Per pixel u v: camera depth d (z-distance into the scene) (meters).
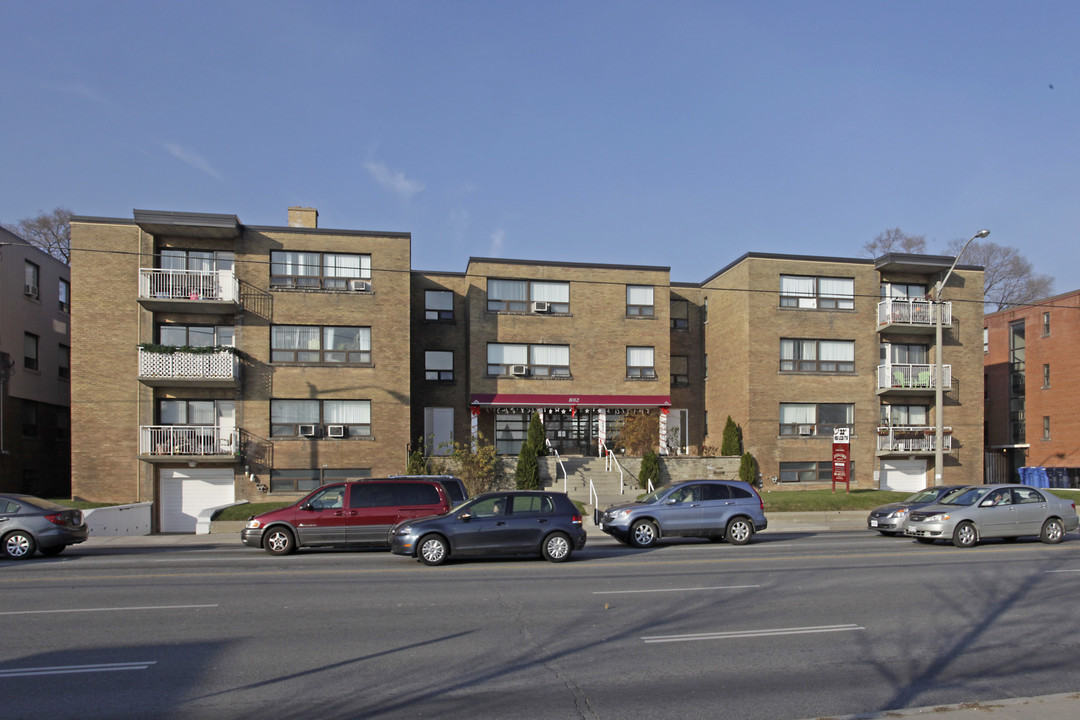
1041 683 7.30
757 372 33.06
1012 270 54.09
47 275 33.09
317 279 29.08
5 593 11.96
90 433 27.22
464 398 33.84
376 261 29.53
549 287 33.34
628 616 10.11
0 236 29.25
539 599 11.30
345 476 28.69
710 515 18.94
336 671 7.59
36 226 45.72
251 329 28.39
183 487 27.89
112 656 8.14
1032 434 43.44
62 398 34.56
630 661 7.98
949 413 34.66
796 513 25.88
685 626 9.54
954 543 18.09
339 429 28.47
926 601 11.09
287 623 9.72
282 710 6.45
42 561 16.56
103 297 27.56
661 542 19.91
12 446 29.94
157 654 8.22
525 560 16.09
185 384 27.56
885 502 27.62
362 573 14.09
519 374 32.53
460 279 34.81
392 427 29.14
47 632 9.24
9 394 29.70
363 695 6.86
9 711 6.42
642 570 14.30
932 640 8.88
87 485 27.08
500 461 30.02
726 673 7.58
